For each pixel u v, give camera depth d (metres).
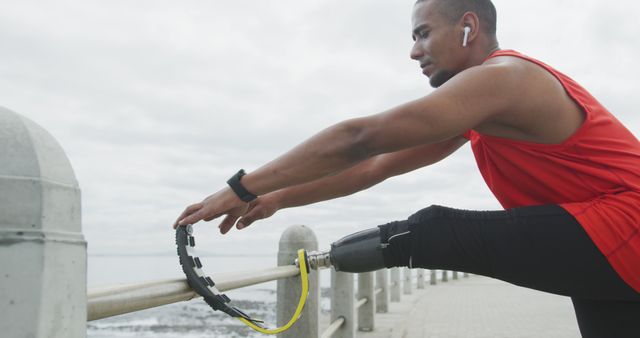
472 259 1.70
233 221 1.90
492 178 1.90
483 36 1.92
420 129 1.57
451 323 6.61
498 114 1.64
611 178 1.62
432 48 1.93
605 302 1.73
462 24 1.90
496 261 1.67
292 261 2.82
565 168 1.68
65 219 0.89
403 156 2.27
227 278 1.77
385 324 6.68
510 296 10.55
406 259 1.79
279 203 2.21
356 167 2.28
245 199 1.71
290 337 2.84
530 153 1.71
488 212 1.72
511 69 1.64
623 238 1.54
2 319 0.79
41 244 0.81
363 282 6.20
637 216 1.55
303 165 1.65
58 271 0.85
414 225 1.77
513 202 1.86
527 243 1.62
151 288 1.34
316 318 2.86
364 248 1.84
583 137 1.67
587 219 1.58
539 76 1.66
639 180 1.61
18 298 0.79
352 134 1.62
